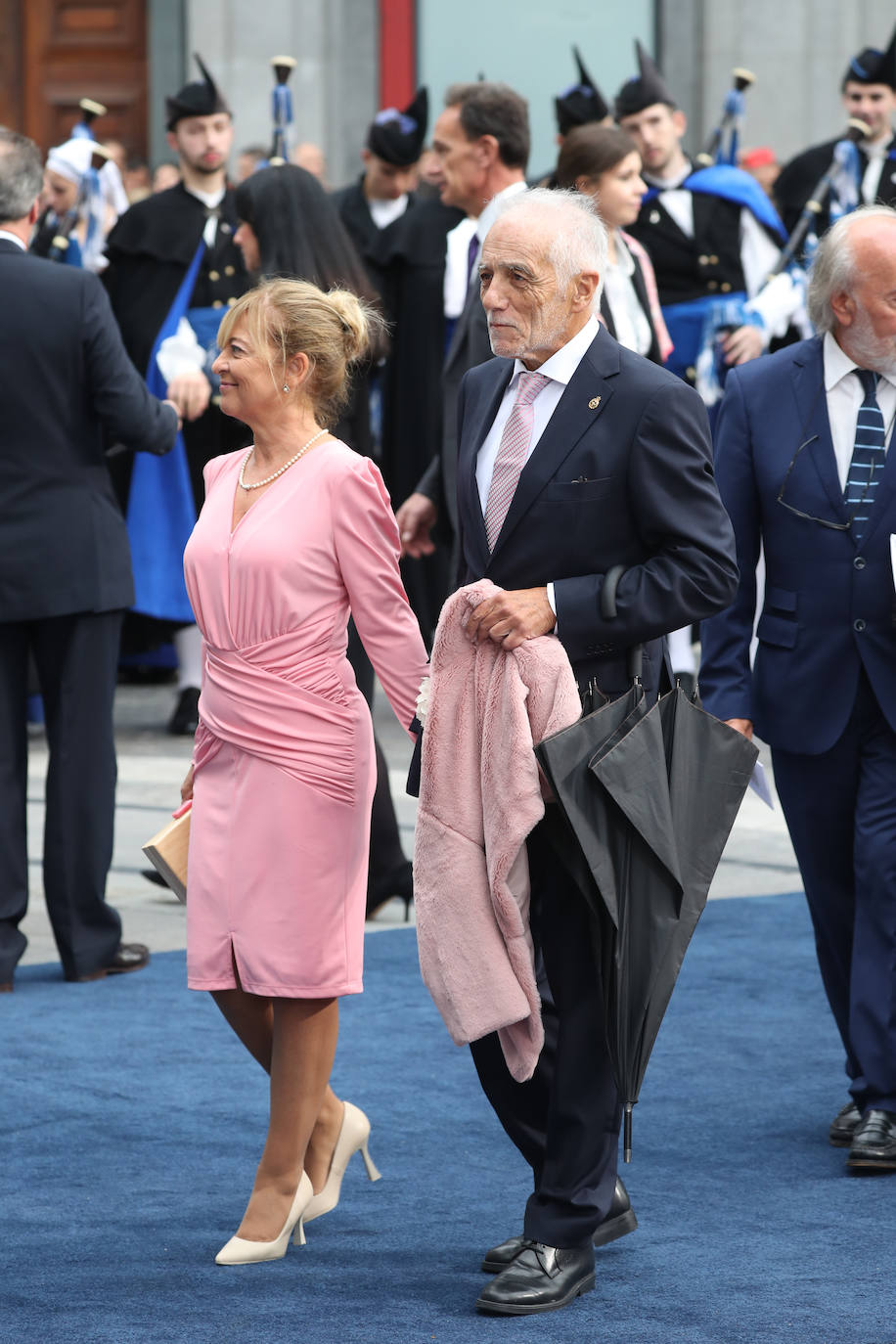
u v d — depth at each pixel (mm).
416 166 13477
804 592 5902
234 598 5086
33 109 19562
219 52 18344
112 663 7699
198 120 11805
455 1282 4961
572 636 4746
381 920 8555
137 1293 4875
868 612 5824
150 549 11750
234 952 5117
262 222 7410
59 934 7695
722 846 4805
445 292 11281
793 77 17969
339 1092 6395
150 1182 5656
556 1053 4840
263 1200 5121
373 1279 4980
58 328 7426
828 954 6180
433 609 12281
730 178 12070
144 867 9383
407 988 7516
